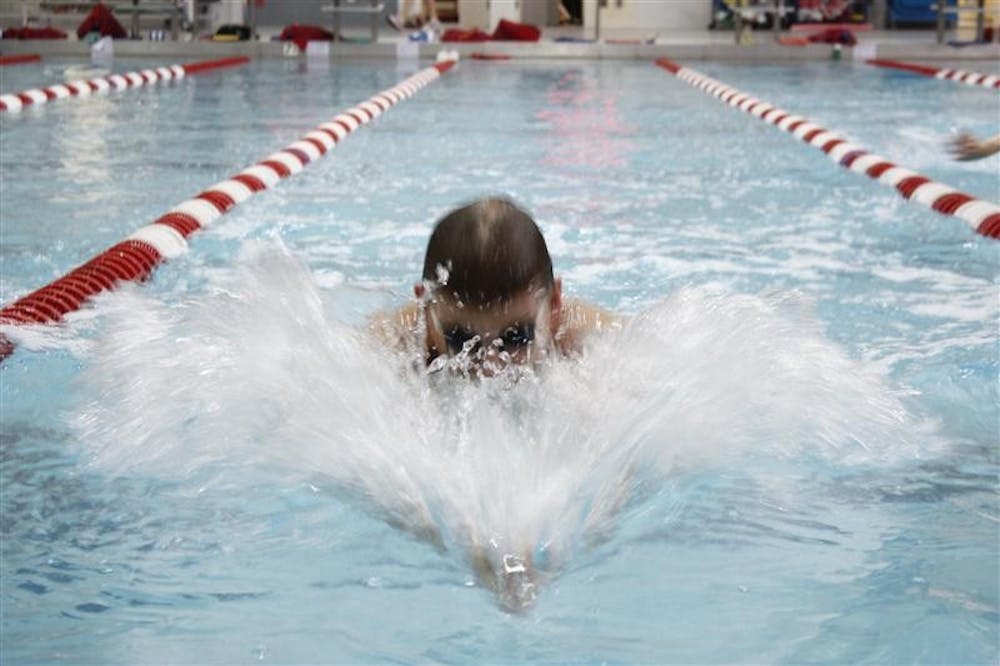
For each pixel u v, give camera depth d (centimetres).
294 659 169
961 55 1533
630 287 389
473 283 233
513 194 567
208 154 694
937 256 438
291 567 196
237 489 224
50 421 259
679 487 225
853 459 240
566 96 1094
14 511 217
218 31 1639
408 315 271
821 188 592
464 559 198
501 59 1600
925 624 178
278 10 1900
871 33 1883
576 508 213
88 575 193
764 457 239
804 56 1568
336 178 616
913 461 242
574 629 177
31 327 326
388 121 888
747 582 192
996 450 248
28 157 670
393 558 198
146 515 215
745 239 466
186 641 174
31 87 1080
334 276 396
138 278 398
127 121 863
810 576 194
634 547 203
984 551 203
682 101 1054
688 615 181
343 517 212
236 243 455
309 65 1458
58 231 468
